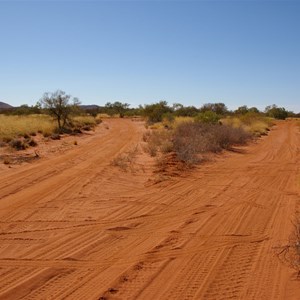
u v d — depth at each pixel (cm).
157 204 1127
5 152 2050
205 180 1489
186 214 1035
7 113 6769
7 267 691
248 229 920
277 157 2198
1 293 597
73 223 940
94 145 2594
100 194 1229
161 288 623
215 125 3128
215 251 781
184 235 872
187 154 1889
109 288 618
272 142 3077
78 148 2400
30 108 6556
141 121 6272
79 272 677
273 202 1183
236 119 4716
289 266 711
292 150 2553
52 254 753
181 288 625
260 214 1047
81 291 608
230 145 2634
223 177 1561
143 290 616
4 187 1273
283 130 4556
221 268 702
